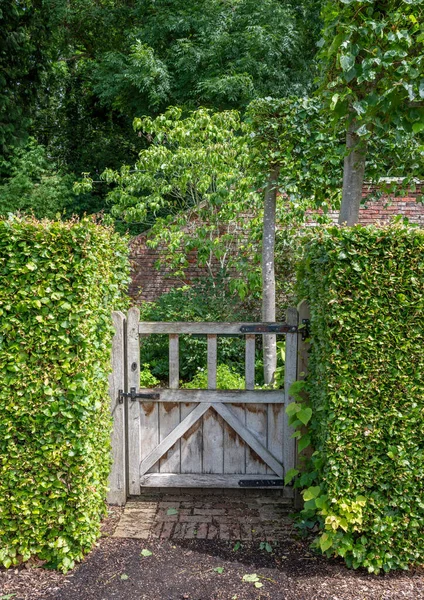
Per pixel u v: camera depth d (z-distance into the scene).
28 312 2.93
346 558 3.04
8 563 3.01
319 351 3.27
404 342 2.97
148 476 3.95
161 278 8.92
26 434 3.00
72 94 16.64
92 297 3.17
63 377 2.97
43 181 12.07
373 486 3.06
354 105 3.32
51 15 13.87
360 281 2.95
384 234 2.94
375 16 3.50
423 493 3.02
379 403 3.02
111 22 15.57
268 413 3.91
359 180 3.98
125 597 2.76
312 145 5.54
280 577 2.94
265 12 12.52
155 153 7.84
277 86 12.48
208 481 3.92
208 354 3.90
